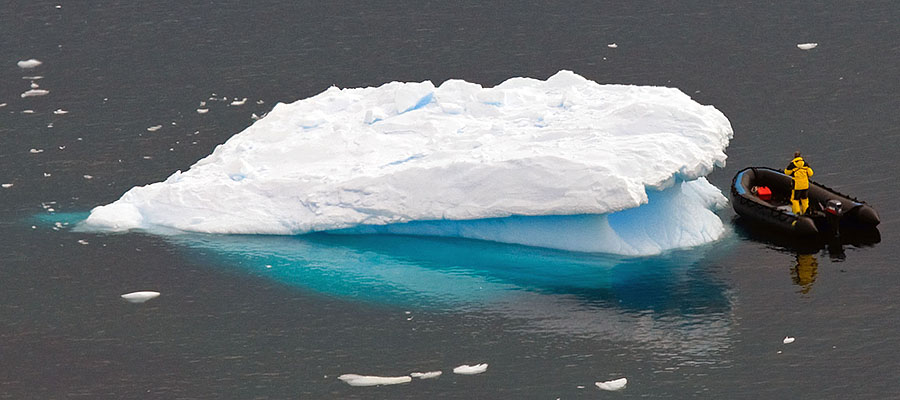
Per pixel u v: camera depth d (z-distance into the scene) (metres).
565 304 151.88
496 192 164.00
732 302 151.38
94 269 165.00
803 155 196.00
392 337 145.25
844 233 169.50
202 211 176.75
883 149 196.62
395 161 175.75
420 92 188.25
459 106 185.75
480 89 187.62
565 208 159.88
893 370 135.25
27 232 176.62
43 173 198.75
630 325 146.50
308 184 175.12
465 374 136.38
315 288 158.00
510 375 136.12
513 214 163.00
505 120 180.88
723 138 173.50
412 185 168.12
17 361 143.00
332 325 148.50
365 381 134.88
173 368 140.25
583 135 170.62
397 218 167.62
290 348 143.50
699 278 157.75
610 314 149.25
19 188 193.00
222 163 184.75
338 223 170.38
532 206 161.75
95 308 154.88
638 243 165.50
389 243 170.75
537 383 134.38
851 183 185.12
